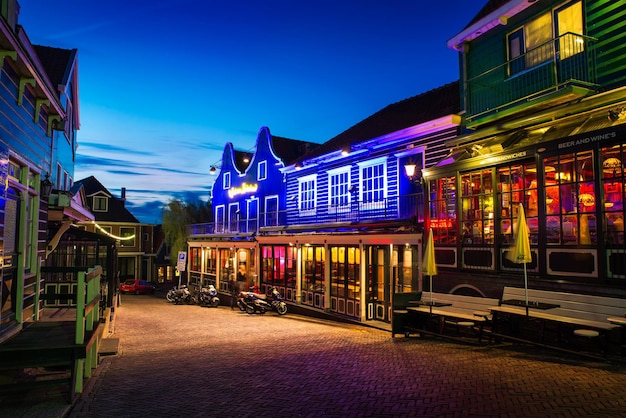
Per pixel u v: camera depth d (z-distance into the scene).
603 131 8.73
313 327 14.95
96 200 46.88
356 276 16.41
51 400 6.71
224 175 31.94
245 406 6.54
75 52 16.58
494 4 13.27
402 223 14.62
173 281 50.94
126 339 13.38
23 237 8.09
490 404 5.90
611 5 9.80
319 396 6.79
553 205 9.79
